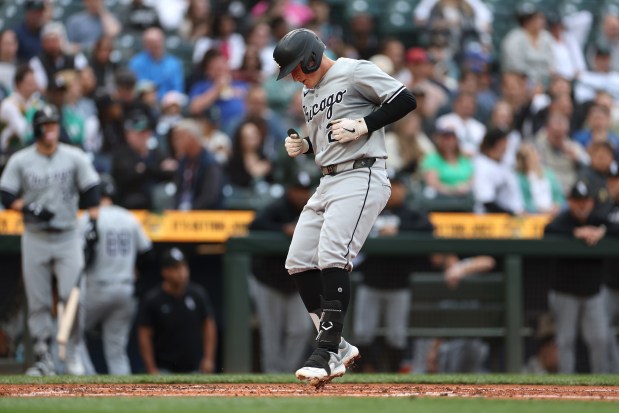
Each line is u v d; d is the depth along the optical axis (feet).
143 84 139.74
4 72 139.95
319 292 60.13
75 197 94.27
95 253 102.68
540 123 154.61
